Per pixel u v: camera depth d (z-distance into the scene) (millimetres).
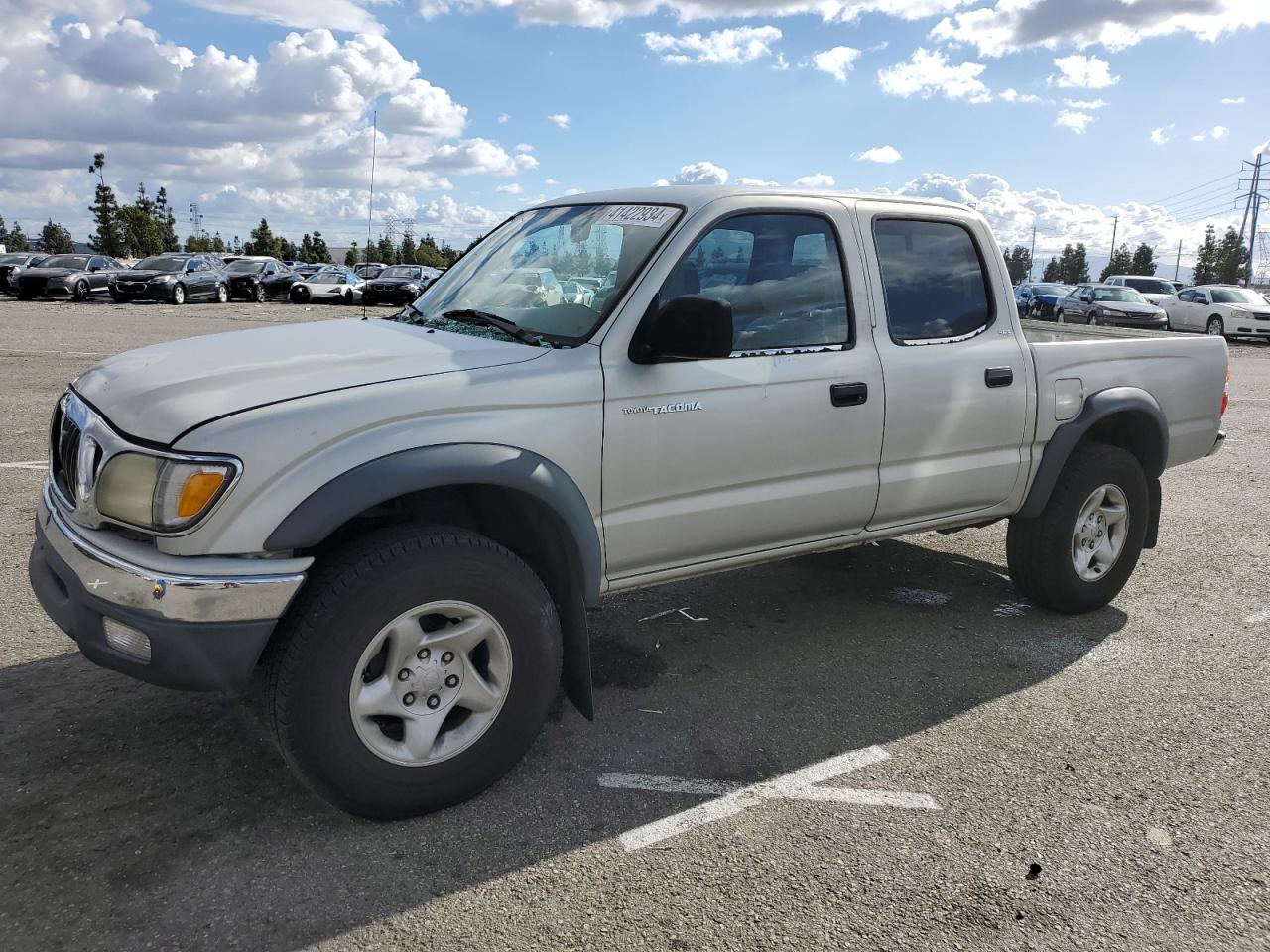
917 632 4461
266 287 32812
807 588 5031
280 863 2637
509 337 3256
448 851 2725
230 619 2510
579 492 3057
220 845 2707
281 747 2684
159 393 2721
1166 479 8031
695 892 2570
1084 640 4418
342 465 2596
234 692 2658
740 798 3043
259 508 2516
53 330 17891
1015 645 4336
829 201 3727
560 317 3289
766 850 2770
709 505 3389
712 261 3363
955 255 4086
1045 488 4348
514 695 2959
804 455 3561
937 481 3988
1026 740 3459
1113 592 4727
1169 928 2479
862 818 2943
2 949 2266
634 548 3270
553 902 2514
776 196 3574
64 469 2971
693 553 3453
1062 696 3822
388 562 2670
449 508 3172
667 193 3580
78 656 3877
